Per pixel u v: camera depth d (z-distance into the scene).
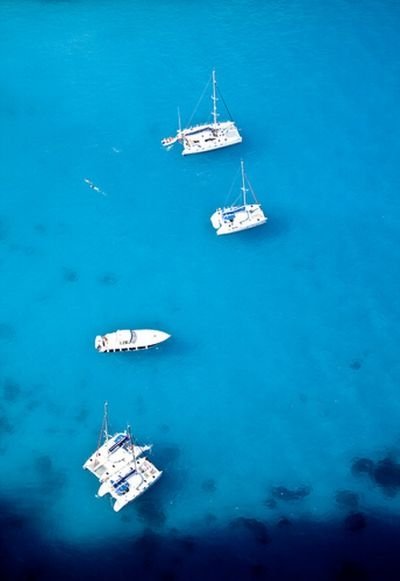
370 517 99.81
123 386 113.19
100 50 159.25
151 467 103.06
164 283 124.75
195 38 161.88
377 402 111.12
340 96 150.25
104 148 142.50
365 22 164.00
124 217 132.88
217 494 102.44
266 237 130.25
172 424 109.19
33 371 114.69
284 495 102.19
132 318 120.50
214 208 133.62
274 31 163.00
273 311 121.38
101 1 166.50
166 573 95.44
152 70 155.38
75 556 97.06
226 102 149.38
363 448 106.56
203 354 116.62
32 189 136.62
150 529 99.31
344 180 137.12
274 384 113.31
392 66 155.12
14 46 159.75
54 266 126.69
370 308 121.50
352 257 127.56
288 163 139.62
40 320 120.38
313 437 107.81
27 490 103.06
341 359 115.75
